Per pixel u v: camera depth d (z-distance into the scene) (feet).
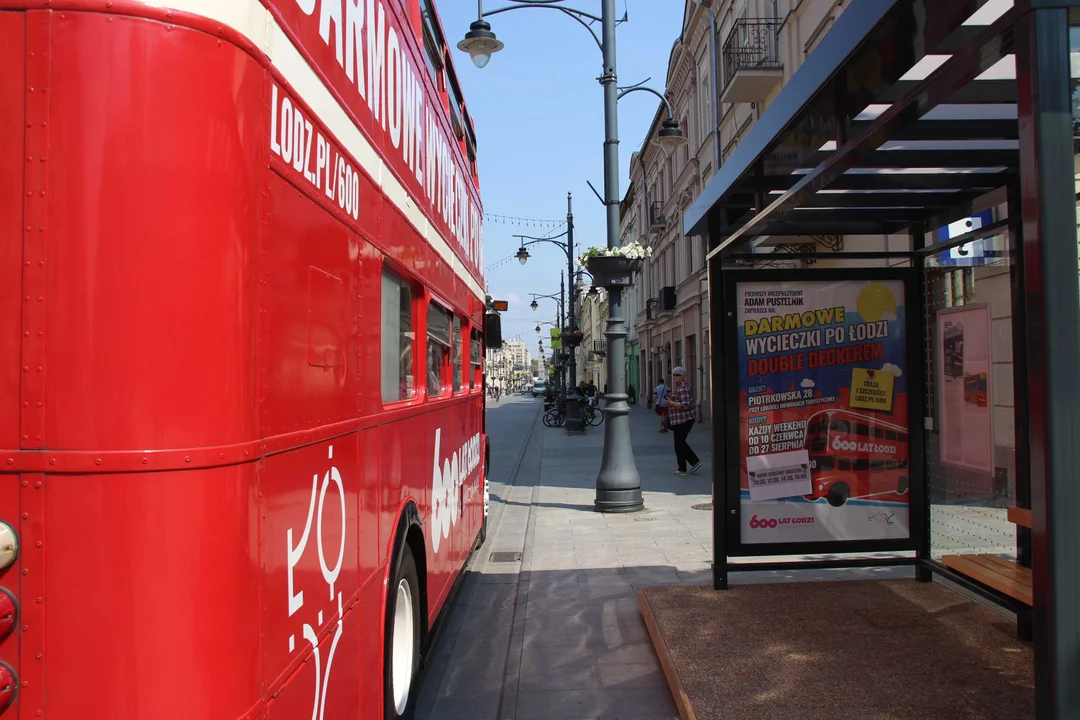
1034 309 6.48
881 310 18.03
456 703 14.38
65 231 5.10
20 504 5.07
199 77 5.35
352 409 8.70
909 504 17.99
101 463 5.05
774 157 13.35
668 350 110.01
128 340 5.11
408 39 12.35
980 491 17.58
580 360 308.81
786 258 18.17
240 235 5.60
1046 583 6.37
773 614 16.12
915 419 17.95
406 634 12.33
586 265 32.01
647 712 13.46
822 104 10.68
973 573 15.06
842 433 17.93
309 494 7.15
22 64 5.16
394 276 11.64
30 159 5.13
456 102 19.16
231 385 5.48
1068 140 6.38
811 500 17.92
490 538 28.37
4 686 4.96
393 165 11.02
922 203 16.98
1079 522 6.31
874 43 8.58
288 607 6.56
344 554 8.36
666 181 108.78
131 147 5.16
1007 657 13.55
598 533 27.86
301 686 6.89
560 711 13.57
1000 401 17.94
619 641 16.93
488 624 18.84
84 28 5.16
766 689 12.42
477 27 32.83
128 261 5.13
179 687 5.09
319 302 7.45
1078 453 6.33
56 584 5.04
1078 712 6.34
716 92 70.64
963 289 18.24
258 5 5.99
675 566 22.90
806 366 17.94
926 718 11.31
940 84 7.94
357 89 9.00
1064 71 6.39
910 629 15.06
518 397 271.90
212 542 5.29
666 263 109.70
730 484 17.89
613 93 32.45
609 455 32.12
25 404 5.08
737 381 17.92
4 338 5.10
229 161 5.50
